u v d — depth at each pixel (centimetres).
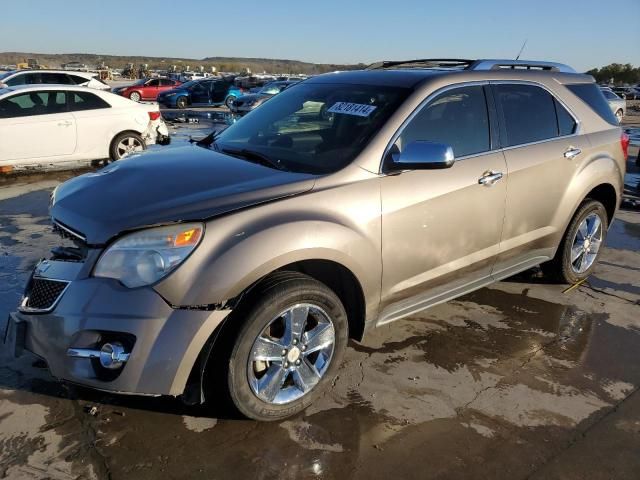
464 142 354
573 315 424
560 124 427
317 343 284
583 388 325
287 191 276
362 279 295
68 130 916
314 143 326
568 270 464
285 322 269
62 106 918
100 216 259
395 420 286
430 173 324
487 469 254
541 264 478
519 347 370
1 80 1852
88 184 299
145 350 239
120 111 968
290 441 266
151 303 239
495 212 366
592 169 439
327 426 279
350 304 313
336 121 336
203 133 1573
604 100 480
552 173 406
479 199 351
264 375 270
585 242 470
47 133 898
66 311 248
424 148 293
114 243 247
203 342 243
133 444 259
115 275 245
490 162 360
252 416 268
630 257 571
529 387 323
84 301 245
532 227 405
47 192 789
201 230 246
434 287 345
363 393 308
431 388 317
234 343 251
